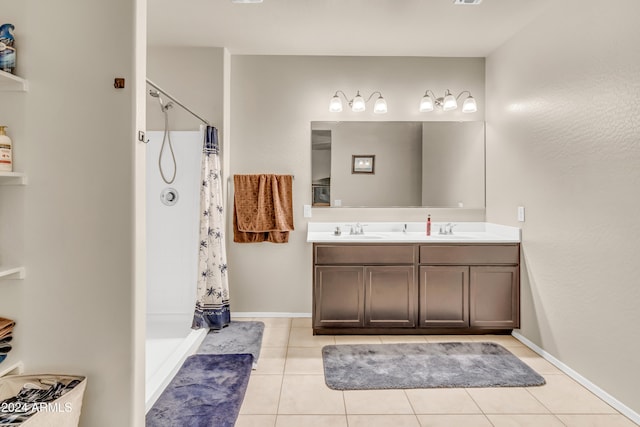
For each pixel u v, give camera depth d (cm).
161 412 194
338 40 314
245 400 210
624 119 197
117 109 158
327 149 349
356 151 349
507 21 279
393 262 300
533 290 280
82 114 157
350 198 349
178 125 331
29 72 157
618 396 202
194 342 273
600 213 214
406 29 292
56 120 157
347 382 229
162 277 336
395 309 302
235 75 346
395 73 350
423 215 350
